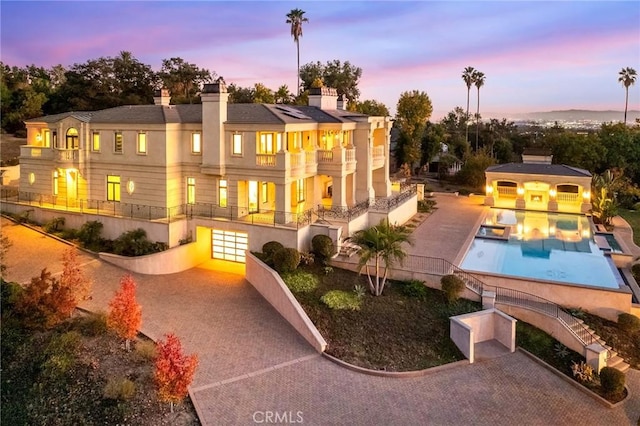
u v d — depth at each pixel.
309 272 30.03
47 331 22.78
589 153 65.94
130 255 33.31
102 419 17.73
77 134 39.62
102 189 39.50
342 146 39.53
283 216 33.84
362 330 24.89
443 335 24.98
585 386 22.03
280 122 33.59
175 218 35.41
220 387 20.08
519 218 47.72
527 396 20.98
